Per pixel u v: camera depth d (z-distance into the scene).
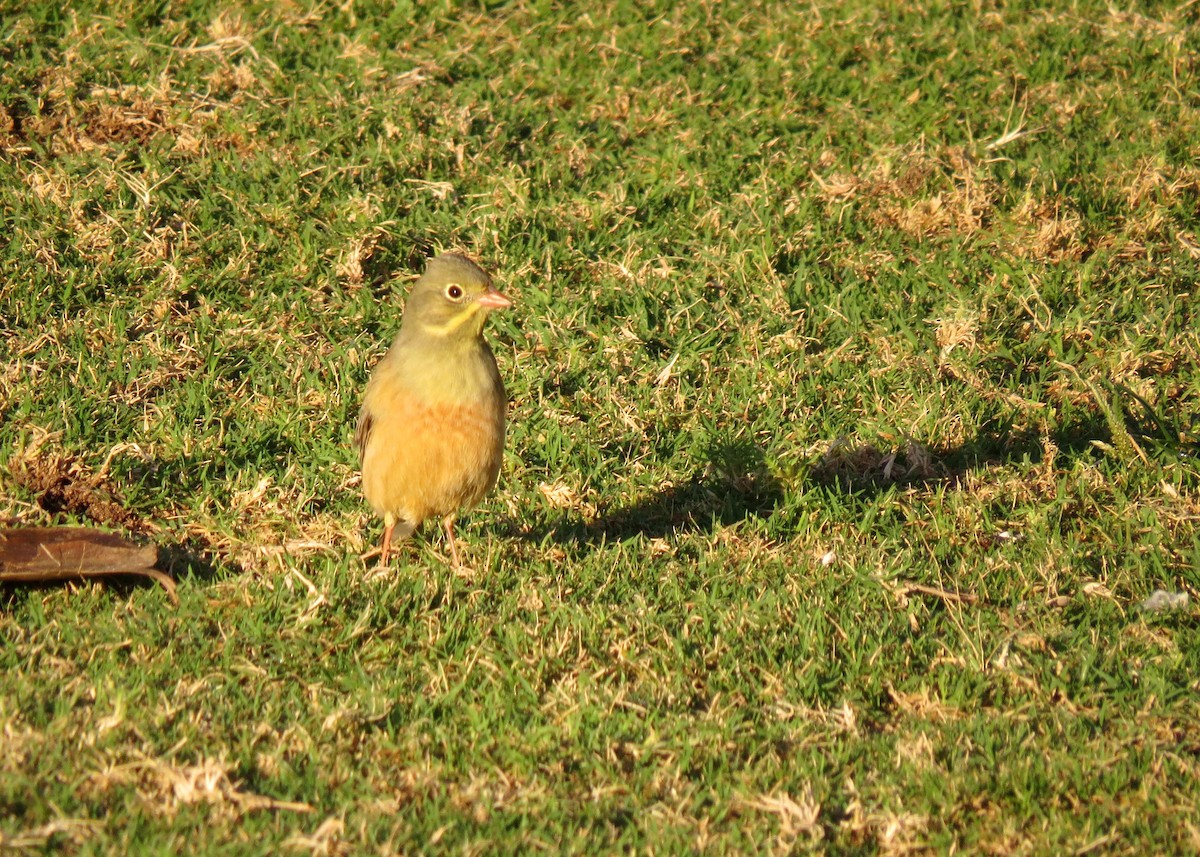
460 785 13.86
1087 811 13.94
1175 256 25.62
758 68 29.86
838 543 18.73
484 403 17.25
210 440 19.97
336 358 22.06
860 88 29.41
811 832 13.40
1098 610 17.33
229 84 27.53
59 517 18.09
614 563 17.92
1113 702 15.57
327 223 24.64
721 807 13.70
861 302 24.14
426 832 13.02
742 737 14.68
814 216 26.03
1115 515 19.38
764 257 24.64
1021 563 18.28
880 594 17.44
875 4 31.95
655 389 22.05
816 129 28.42
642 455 20.73
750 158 27.45
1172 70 30.22
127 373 21.22
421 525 18.78
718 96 29.09
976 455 20.91
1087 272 24.80
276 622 16.27
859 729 15.07
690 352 22.89
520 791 13.77
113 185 24.62
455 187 25.84
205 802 13.12
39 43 27.80
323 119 26.80
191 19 29.14
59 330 21.88
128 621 16.03
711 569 17.95
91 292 22.83
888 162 26.92
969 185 26.33
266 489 19.05
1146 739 14.89
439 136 26.80
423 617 16.55
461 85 28.48
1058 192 26.64
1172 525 19.30
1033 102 29.41
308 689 15.23
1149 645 16.67
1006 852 13.44
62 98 26.36
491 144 26.81
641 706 15.05
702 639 16.41
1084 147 28.12
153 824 12.76
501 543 18.38
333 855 12.62
